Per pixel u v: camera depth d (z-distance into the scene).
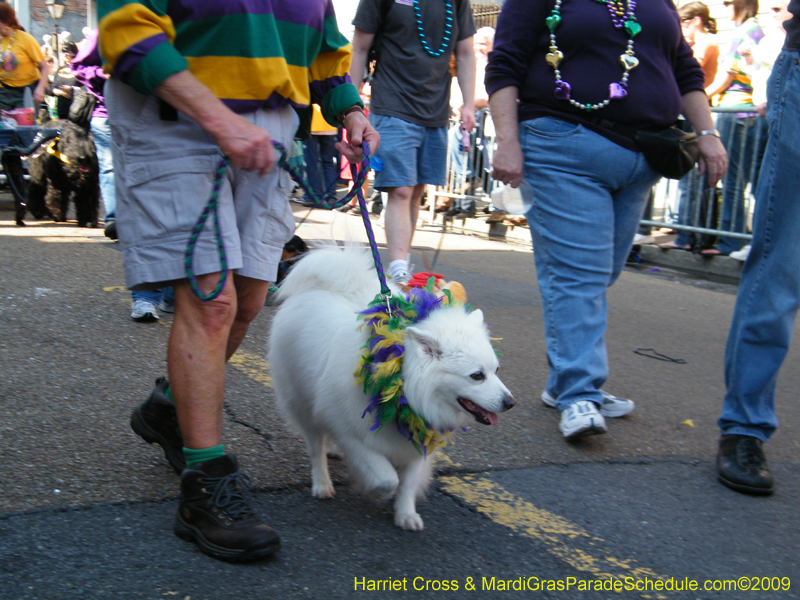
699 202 7.29
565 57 3.11
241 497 2.09
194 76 2.02
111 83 2.08
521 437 3.20
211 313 2.08
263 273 2.27
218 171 1.99
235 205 2.20
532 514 2.53
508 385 3.85
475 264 7.15
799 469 3.12
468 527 2.41
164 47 1.87
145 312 4.19
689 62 3.37
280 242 2.32
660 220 7.73
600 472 2.93
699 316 5.77
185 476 2.09
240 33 2.03
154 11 1.94
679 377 4.27
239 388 3.38
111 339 3.90
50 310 4.33
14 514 2.13
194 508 2.07
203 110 1.89
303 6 2.18
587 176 3.16
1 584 1.81
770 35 6.48
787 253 2.80
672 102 3.17
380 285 2.54
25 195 7.93
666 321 5.55
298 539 2.22
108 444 2.67
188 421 2.10
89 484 2.37
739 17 7.13
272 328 2.73
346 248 2.69
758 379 2.92
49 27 15.40
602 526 2.49
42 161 7.21
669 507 2.67
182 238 2.02
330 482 2.56
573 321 3.22
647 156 3.12
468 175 9.36
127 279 2.08
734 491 2.85
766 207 2.84
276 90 2.13
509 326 5.00
